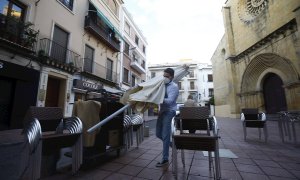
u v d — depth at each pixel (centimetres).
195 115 339
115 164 341
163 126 344
